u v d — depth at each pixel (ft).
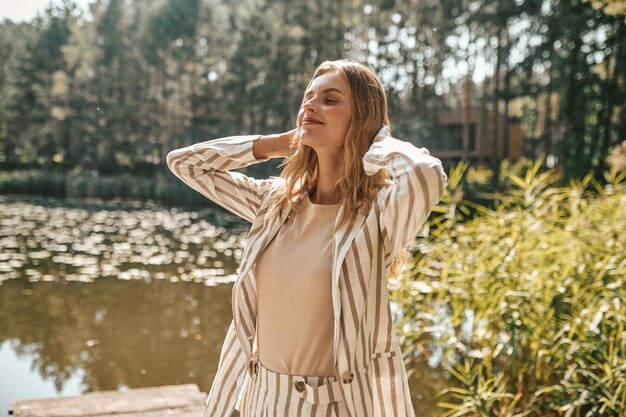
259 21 87.61
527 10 69.41
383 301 3.59
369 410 3.52
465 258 13.41
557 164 58.95
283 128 88.43
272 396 3.70
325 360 3.64
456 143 89.76
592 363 9.90
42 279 24.81
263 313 3.84
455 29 79.20
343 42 83.46
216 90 101.81
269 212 3.98
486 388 10.53
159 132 108.99
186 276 25.46
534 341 10.76
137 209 66.08
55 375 13.85
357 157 3.64
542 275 11.46
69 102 112.37
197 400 10.98
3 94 112.27
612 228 12.58
